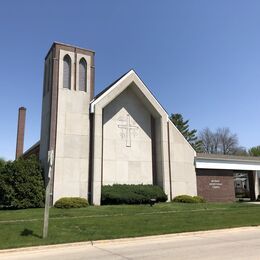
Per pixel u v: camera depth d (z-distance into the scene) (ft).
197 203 88.89
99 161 83.87
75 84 87.35
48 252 35.19
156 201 88.58
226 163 105.81
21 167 77.25
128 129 95.14
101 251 35.14
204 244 38.37
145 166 95.30
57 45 88.12
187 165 98.32
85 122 85.87
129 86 97.45
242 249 34.71
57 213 63.57
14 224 49.75
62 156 81.25
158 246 37.50
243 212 68.74
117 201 83.15
